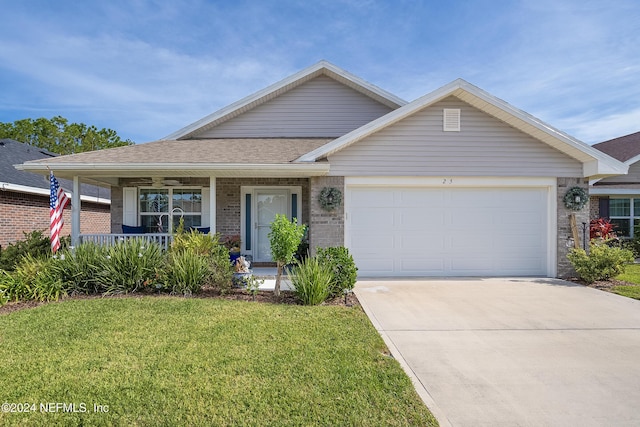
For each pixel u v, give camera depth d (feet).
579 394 12.41
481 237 33.30
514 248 33.40
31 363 13.78
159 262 26.12
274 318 19.61
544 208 33.32
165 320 18.95
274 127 40.98
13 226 44.09
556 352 16.01
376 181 32.17
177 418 10.50
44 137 134.72
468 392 12.51
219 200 39.19
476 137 32.50
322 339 16.60
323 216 31.73
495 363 14.85
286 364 13.89
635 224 53.16
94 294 24.90
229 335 16.87
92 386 12.11
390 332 18.44
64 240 35.37
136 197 39.27
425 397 12.14
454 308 22.80
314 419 10.53
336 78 40.55
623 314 21.58
